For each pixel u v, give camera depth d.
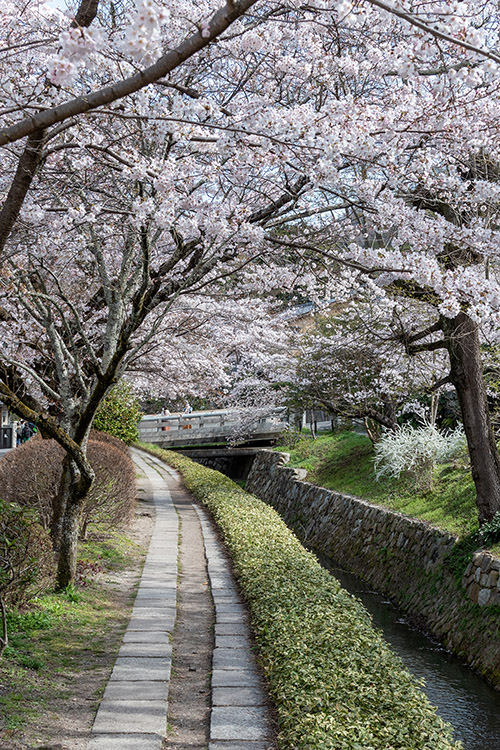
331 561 14.29
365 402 15.86
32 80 4.98
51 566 6.89
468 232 5.95
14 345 8.94
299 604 6.69
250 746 4.28
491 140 5.73
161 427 32.41
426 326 11.97
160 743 4.21
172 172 4.82
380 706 4.32
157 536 12.22
